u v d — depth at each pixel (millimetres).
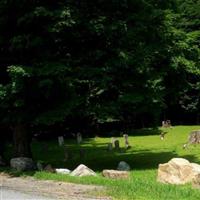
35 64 24672
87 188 17859
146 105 28422
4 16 25188
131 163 27812
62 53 26484
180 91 30266
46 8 24578
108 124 54219
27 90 24719
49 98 25344
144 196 15648
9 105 25016
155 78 26922
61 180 20484
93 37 26047
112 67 25438
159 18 26844
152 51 26516
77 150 38812
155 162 27969
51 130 43219
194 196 15523
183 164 19156
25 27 25359
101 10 26062
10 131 32344
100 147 40750
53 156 35250
